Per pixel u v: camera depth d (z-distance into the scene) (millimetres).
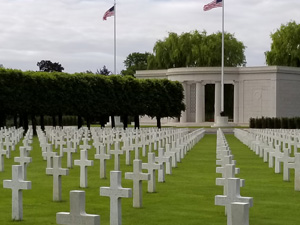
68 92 60250
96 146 24703
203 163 25359
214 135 62062
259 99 87438
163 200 14477
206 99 98000
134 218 12062
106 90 65875
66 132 37219
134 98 70250
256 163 25656
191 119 92250
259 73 87375
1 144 21391
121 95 68312
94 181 18344
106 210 13078
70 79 60688
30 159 17531
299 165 16312
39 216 12266
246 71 88188
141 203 13453
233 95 95500
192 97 92312
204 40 99000
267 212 12875
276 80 86188
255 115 87812
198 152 32844
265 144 27453
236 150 34938
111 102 66562
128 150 23953
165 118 93312
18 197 11680
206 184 17734
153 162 15719
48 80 57938
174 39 100000
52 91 58344
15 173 11602
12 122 80125
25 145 25141
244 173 21328
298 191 16297
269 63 98375
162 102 74062
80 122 63719
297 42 96312
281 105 87125
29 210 13000
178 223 11516
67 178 19109
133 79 70250
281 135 37594
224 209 13148
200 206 13578
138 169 13312
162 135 34344
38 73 57562
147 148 32594
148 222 11617
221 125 76062
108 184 17578
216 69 86750
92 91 63312
